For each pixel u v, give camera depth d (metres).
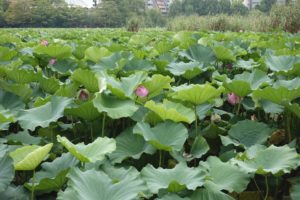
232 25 23.50
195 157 3.46
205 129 3.96
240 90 4.26
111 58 5.79
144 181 2.51
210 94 3.70
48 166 3.01
